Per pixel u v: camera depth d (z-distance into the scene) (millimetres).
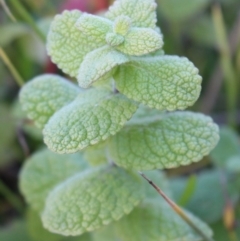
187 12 385
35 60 368
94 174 255
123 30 225
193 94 226
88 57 225
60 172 284
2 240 312
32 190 284
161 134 242
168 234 259
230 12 413
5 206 338
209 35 392
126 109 230
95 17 229
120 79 229
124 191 250
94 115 229
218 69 375
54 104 251
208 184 318
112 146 244
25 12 316
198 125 243
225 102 382
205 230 263
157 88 227
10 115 343
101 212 246
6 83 372
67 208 247
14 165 351
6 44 359
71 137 224
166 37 394
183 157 238
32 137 345
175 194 313
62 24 240
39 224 302
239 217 311
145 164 239
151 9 235
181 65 228
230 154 321
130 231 262
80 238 297
